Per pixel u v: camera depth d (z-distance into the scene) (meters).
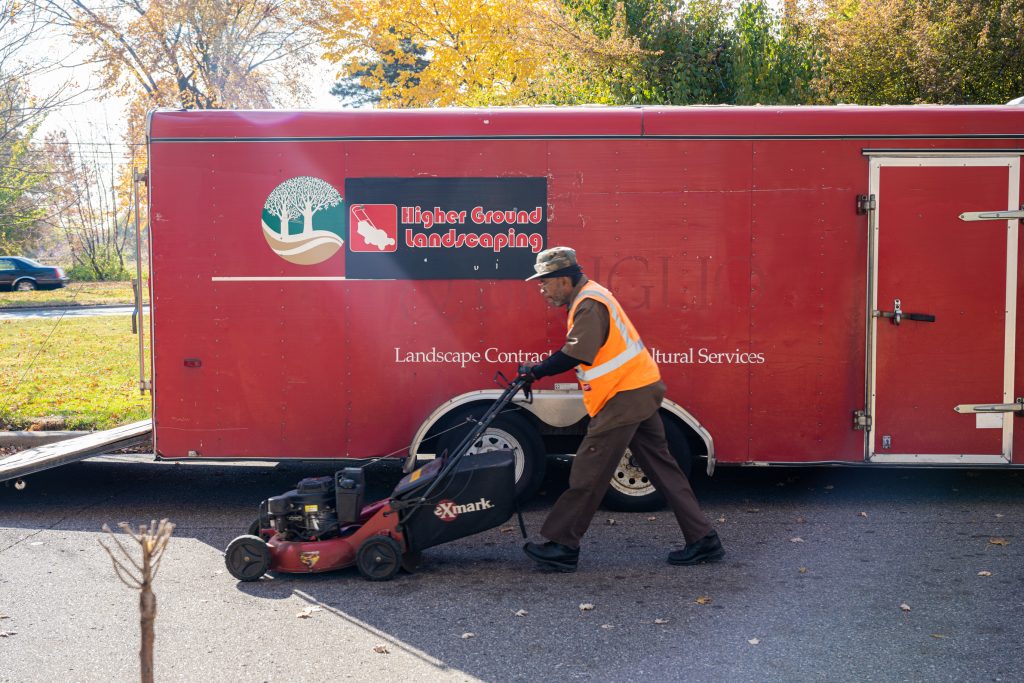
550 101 13.64
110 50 19.42
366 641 4.34
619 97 12.74
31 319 20.77
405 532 5.25
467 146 6.29
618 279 6.30
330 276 6.35
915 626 4.41
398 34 17.44
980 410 6.27
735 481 7.39
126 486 7.43
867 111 6.20
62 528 6.24
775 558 5.46
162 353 6.39
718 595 4.87
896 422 6.30
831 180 6.21
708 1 12.77
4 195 30.75
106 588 5.09
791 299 6.25
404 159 6.31
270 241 6.34
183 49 19.67
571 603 4.79
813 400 6.29
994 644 4.19
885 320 6.25
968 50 11.61
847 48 12.31
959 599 4.75
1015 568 5.22
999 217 6.21
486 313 6.34
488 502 5.26
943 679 3.84
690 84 12.66
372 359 6.37
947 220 6.22
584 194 6.28
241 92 20.27
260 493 7.21
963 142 6.18
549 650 4.20
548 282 5.21
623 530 6.07
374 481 7.57
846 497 6.86
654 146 6.24
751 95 12.34
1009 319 6.25
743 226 6.25
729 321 6.28
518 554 5.64
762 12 12.79
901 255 6.23
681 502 5.31
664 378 6.32
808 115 6.20
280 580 5.21
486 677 3.93
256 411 6.41
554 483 7.44
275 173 6.32
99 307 24.61
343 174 6.32
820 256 6.24
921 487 7.14
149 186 6.33
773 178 6.23
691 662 4.04
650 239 6.27
